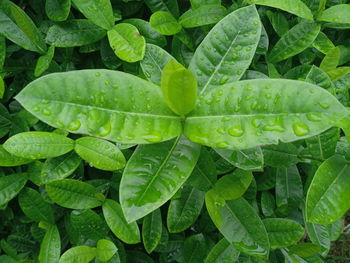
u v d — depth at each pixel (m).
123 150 0.38
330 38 0.47
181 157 0.29
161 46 0.41
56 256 0.38
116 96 0.27
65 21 0.39
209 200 0.34
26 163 0.37
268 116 0.26
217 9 0.40
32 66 0.42
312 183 0.31
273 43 0.46
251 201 0.41
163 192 0.27
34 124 0.39
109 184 0.40
